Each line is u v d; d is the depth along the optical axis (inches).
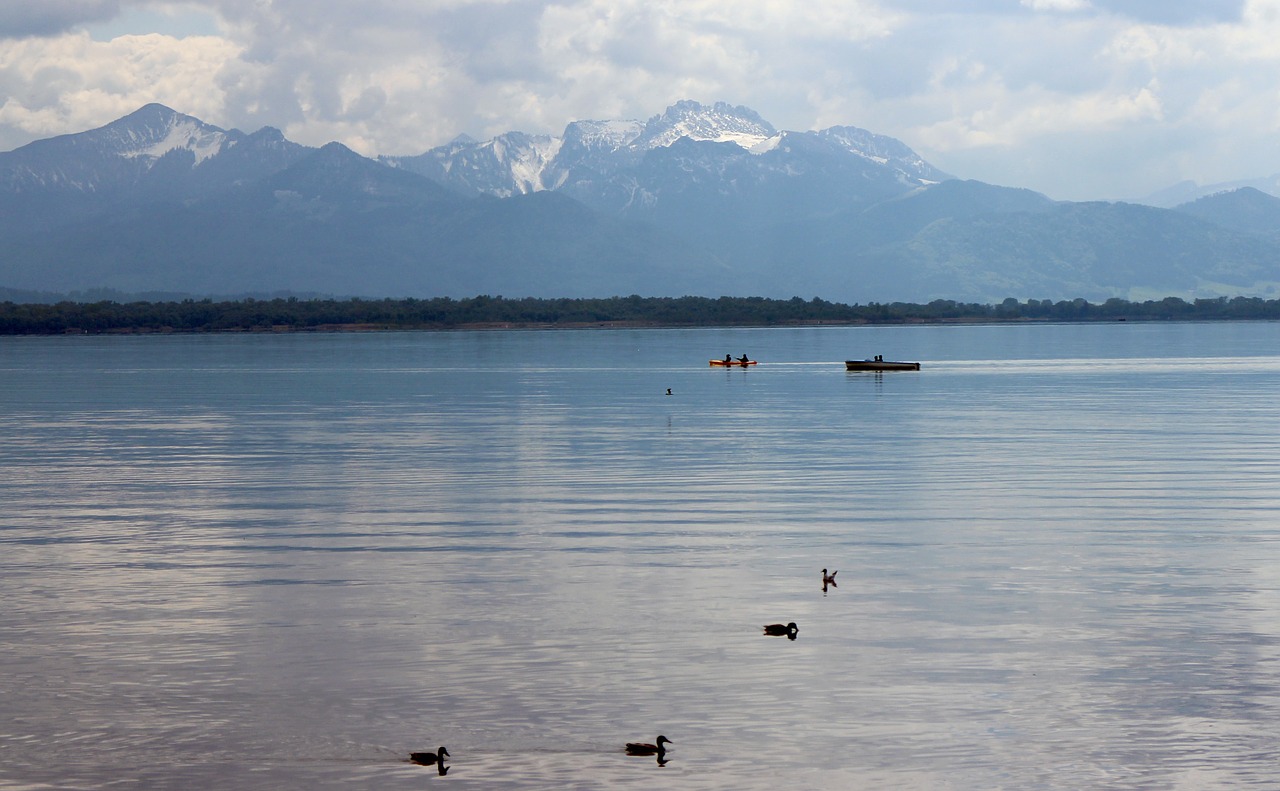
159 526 2274.9
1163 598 1697.8
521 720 1274.6
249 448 3565.5
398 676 1395.2
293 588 1775.3
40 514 2412.6
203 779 1157.7
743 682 1371.8
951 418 4431.6
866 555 1977.1
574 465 3122.5
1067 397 5428.2
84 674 1406.3
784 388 6156.5
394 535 2172.7
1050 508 2416.3
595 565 1913.1
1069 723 1258.6
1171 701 1312.7
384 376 7480.3
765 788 1131.9
